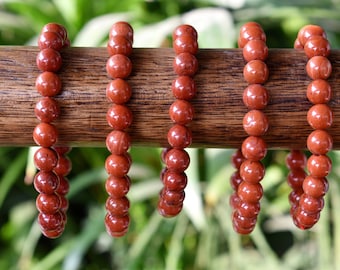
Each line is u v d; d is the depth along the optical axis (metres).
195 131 0.18
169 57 0.18
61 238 0.45
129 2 0.38
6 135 0.19
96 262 0.45
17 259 0.44
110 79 0.18
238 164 0.20
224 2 0.38
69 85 0.18
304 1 0.41
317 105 0.18
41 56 0.18
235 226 0.19
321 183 0.18
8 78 0.18
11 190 0.45
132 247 0.40
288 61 0.18
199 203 0.33
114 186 0.18
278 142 0.19
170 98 0.18
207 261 0.39
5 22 0.39
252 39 0.18
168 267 0.37
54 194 0.19
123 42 0.18
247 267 0.41
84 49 0.19
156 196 0.39
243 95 0.18
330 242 0.40
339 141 0.19
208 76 0.18
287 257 0.43
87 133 0.19
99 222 0.37
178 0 0.40
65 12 0.38
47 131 0.18
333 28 0.40
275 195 0.40
